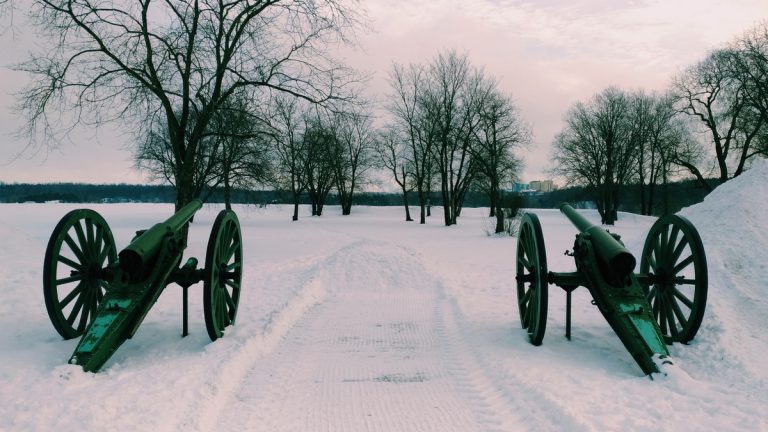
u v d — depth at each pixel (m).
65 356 4.94
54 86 14.38
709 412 3.64
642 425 3.42
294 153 40.28
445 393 4.36
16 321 6.42
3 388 3.95
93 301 6.04
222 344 5.47
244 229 32.53
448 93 39.41
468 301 8.28
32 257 11.44
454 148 40.00
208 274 5.54
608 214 44.28
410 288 9.93
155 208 67.19
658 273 5.86
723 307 6.35
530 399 4.05
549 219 50.62
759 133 35.16
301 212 63.12
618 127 45.78
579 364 4.92
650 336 4.76
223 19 16.09
